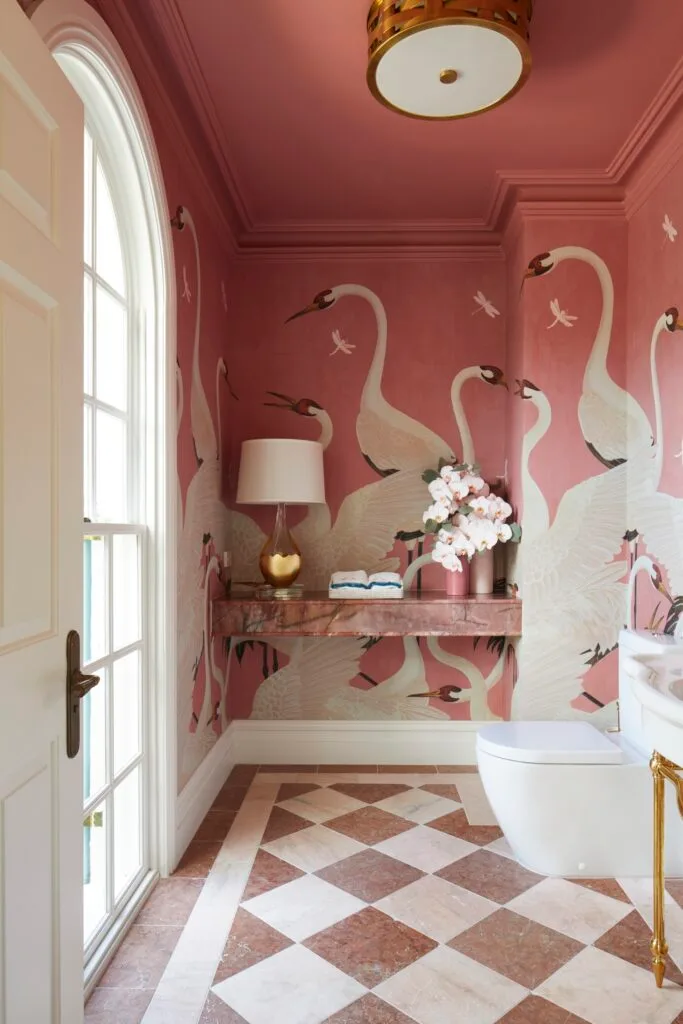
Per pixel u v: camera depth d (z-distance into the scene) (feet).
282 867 7.34
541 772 7.08
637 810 7.09
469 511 9.81
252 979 5.47
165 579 7.18
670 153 7.93
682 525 7.85
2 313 3.25
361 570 10.65
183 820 7.75
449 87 6.55
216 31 6.40
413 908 6.54
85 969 5.41
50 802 3.78
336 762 10.70
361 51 6.69
